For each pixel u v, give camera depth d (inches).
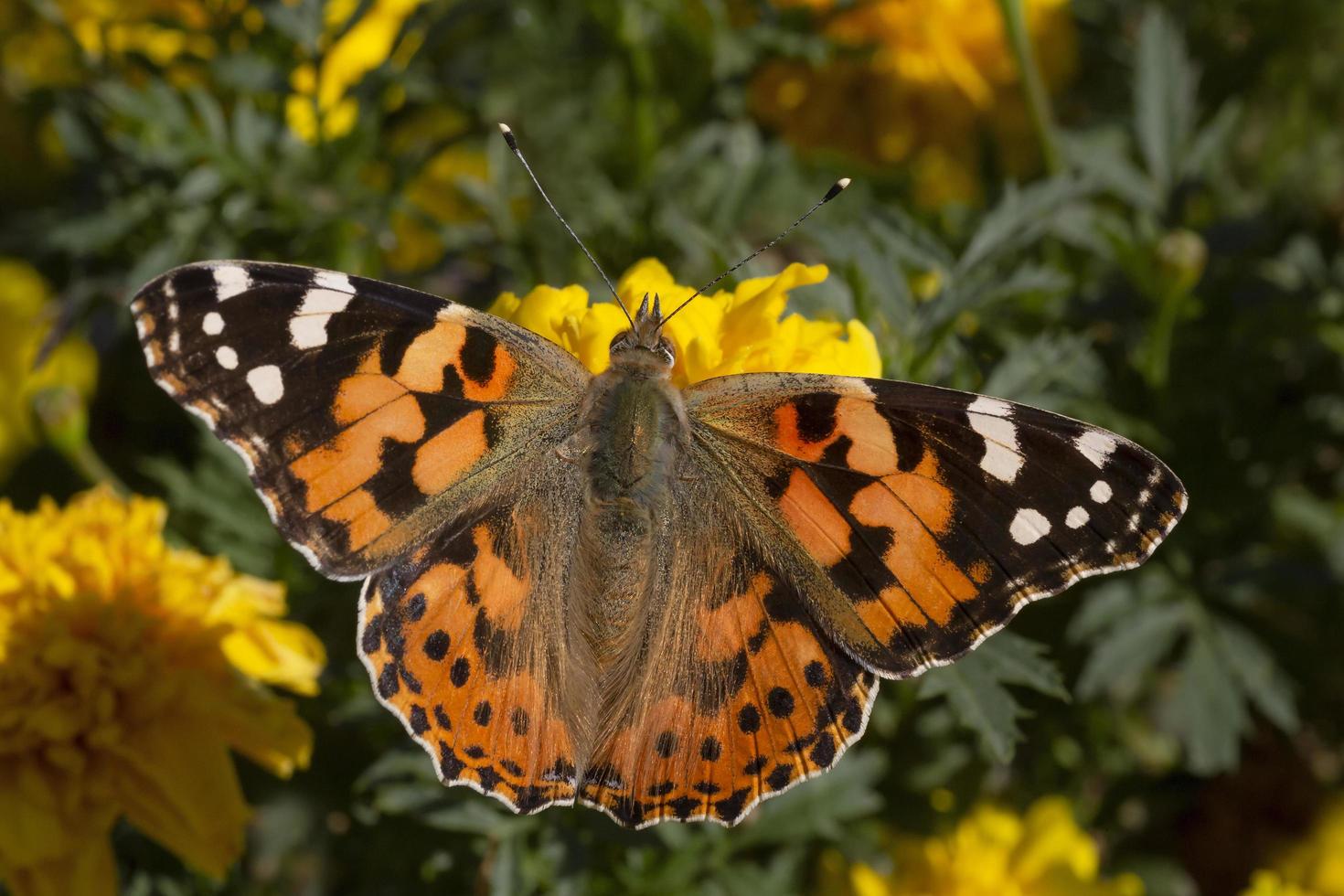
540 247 19.4
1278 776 19.6
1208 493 19.0
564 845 18.0
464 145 20.0
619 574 17.5
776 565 17.4
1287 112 20.8
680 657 17.5
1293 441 19.1
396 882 18.8
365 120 19.2
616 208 19.5
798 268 17.7
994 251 18.4
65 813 17.7
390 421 17.4
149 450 20.2
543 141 20.5
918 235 18.5
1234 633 18.9
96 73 19.5
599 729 17.4
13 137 20.9
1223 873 19.6
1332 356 19.5
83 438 19.0
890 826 19.1
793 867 18.8
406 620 17.4
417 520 17.4
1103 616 18.8
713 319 17.8
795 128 20.1
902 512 17.4
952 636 17.3
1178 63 19.5
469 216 20.1
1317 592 19.0
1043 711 19.3
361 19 19.1
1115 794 19.6
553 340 17.8
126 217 19.0
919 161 20.3
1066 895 18.9
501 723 17.4
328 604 18.7
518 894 17.9
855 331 17.8
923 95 20.1
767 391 17.5
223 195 19.0
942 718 19.1
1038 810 19.1
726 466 17.5
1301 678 19.3
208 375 17.2
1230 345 19.2
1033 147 20.2
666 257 19.4
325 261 19.3
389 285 17.4
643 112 19.9
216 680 18.0
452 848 18.6
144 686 17.8
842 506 17.4
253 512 19.1
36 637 17.8
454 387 17.5
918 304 18.3
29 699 17.8
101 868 17.7
